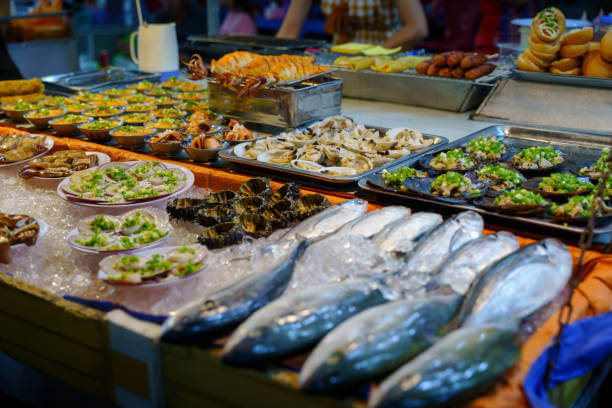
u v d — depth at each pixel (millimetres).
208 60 4121
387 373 1100
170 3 7273
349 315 1224
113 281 1436
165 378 1319
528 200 1690
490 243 1491
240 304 1254
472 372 1051
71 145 2588
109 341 1373
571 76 2697
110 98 3273
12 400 1811
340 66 3344
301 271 1425
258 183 1969
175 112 2873
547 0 5211
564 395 1297
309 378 1056
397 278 1354
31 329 1557
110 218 1798
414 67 3266
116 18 7465
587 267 1520
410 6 4246
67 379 1532
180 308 1365
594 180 1921
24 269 1665
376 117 2885
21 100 3074
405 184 1862
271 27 7941
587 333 1290
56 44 5629
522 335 1237
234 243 1634
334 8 4605
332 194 1963
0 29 5148
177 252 1540
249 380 1174
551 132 2467
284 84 2582
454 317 1230
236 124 2504
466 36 5480
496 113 2758
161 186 1996
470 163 2082
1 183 2273
